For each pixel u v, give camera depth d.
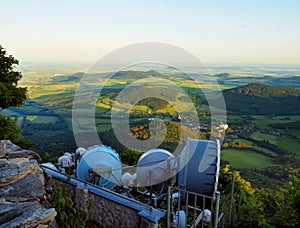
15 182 3.66
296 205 8.20
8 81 10.65
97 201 5.45
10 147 4.78
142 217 4.94
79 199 5.50
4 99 10.02
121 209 5.22
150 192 6.11
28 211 3.11
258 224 7.33
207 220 6.14
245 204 8.85
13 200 3.38
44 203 3.71
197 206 6.78
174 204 6.27
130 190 6.64
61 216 3.89
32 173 3.94
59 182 5.77
